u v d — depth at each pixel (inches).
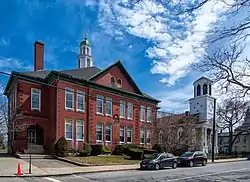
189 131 1717.5
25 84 1376.7
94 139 1504.7
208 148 2269.9
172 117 1754.4
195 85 2516.0
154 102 1893.5
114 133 1615.4
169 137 1599.4
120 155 1492.4
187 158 1184.8
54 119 1368.1
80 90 1481.3
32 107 1381.6
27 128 1334.9
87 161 1141.7
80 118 1457.9
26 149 1293.1
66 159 1163.3
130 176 805.9
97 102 1555.1
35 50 1593.3
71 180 719.1
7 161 1062.4
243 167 1169.4
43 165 1005.2
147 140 1800.0
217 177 805.9
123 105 1700.3
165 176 813.2
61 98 1386.6
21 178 730.2
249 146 2967.5
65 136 1380.4
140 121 1790.1
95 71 1662.2
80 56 2075.5
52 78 1412.4
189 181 715.4
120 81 1696.6
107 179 740.7
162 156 1063.0
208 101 2406.5
